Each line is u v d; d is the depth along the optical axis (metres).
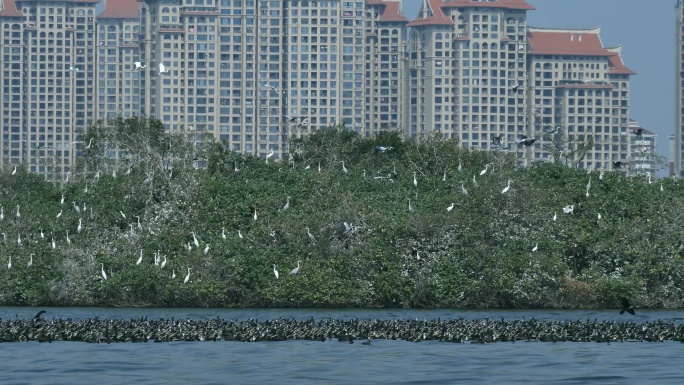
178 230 130.62
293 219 129.25
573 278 127.31
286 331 93.69
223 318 110.81
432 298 125.75
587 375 75.00
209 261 124.94
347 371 76.38
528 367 78.50
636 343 92.69
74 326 94.38
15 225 133.88
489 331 93.81
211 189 135.50
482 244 126.00
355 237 128.00
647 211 132.62
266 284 123.88
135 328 93.88
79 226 119.25
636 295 125.88
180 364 79.38
